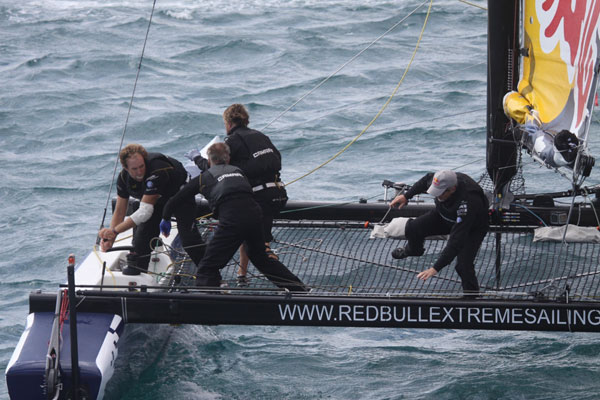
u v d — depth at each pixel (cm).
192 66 6669
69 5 9400
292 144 4516
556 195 2525
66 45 7519
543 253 2503
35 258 3034
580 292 2200
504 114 2423
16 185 3912
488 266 2414
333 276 2347
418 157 4234
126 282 2083
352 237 2630
